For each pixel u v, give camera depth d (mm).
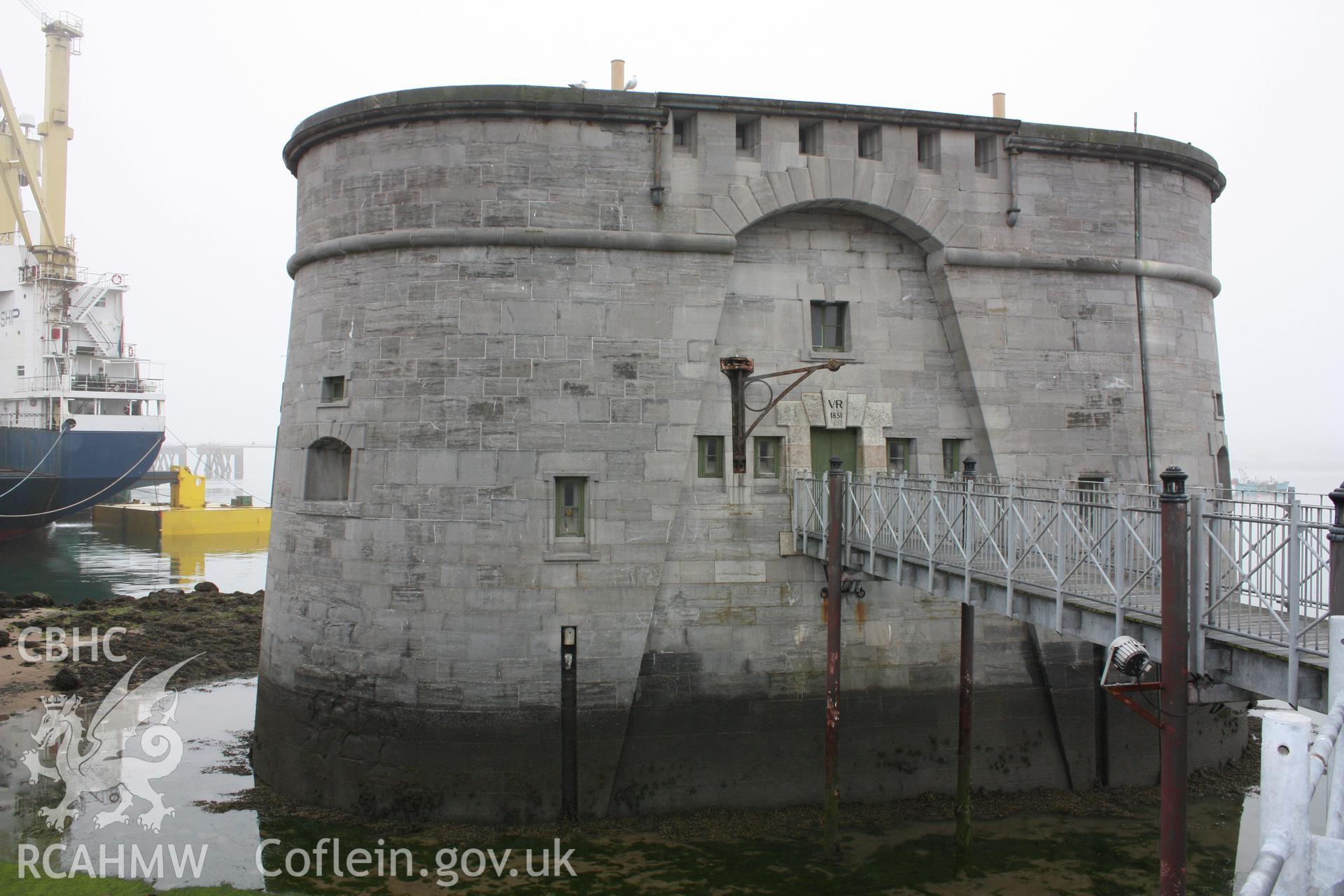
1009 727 18078
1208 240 21250
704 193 17406
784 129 17812
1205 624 9148
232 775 18500
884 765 17609
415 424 16953
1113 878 14523
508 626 16484
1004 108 19906
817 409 18156
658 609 17094
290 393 19016
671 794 16797
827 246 18516
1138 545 11664
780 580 17609
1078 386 19156
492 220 16953
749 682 17297
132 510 66938
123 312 60188
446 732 16344
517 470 16703
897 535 14977
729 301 17984
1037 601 11602
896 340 18703
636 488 16953
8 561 51938
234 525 65125
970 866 14898
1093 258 19266
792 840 15781
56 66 58656
